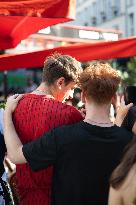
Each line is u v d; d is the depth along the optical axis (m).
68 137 2.53
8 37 5.45
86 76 2.58
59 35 6.54
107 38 5.86
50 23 4.94
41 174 2.79
